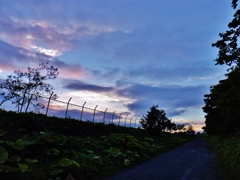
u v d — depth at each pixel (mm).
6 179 7797
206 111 54500
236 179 11312
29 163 9609
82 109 27750
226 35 14297
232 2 13508
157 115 41625
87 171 10531
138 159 17281
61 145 13273
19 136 12727
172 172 12945
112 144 19656
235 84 16875
